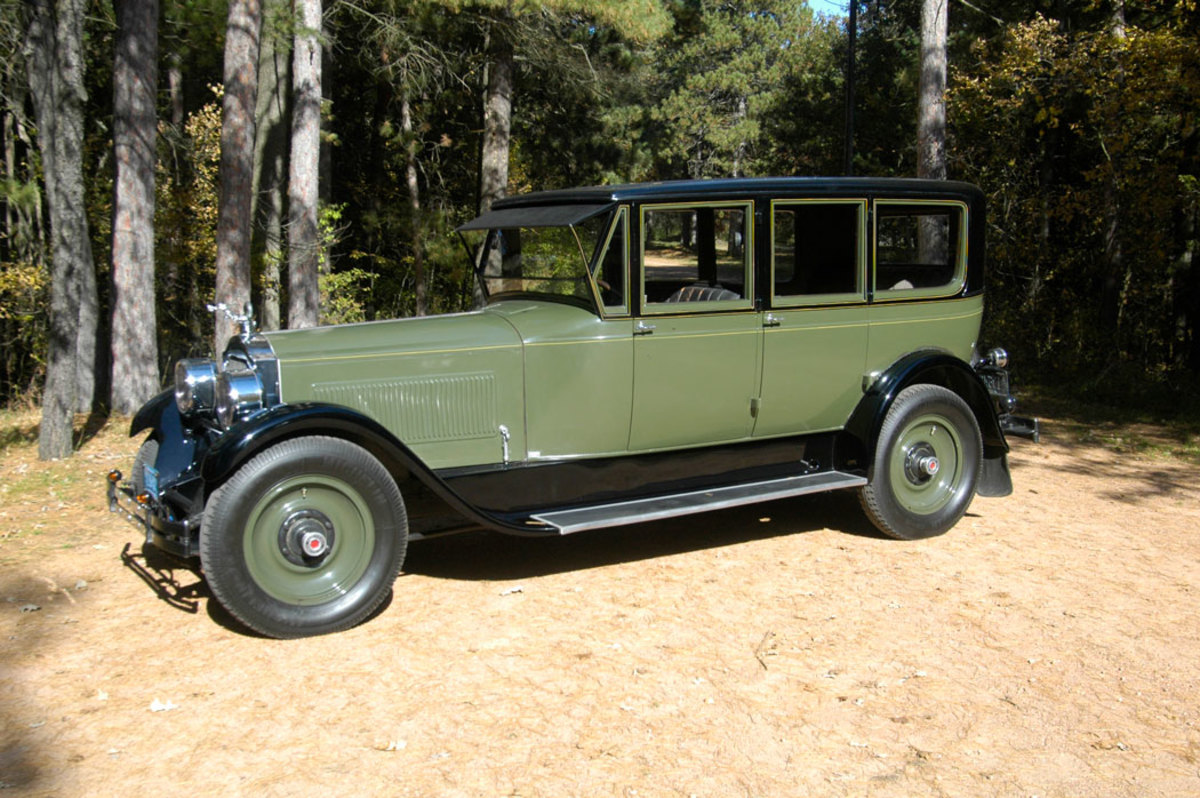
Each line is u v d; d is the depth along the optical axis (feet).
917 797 10.11
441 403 15.66
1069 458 27.61
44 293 38.17
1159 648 13.93
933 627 14.58
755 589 16.12
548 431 16.35
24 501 21.35
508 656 13.41
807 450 18.83
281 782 10.20
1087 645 14.01
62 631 14.17
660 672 12.94
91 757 10.67
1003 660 13.47
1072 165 55.57
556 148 72.90
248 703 11.96
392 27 49.85
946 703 12.19
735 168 124.47
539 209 17.10
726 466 18.08
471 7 47.70
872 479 18.29
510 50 48.83
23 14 37.09
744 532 19.52
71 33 24.99
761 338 17.40
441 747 10.95
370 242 65.57
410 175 59.62
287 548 13.79
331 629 14.06
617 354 16.38
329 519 14.12
